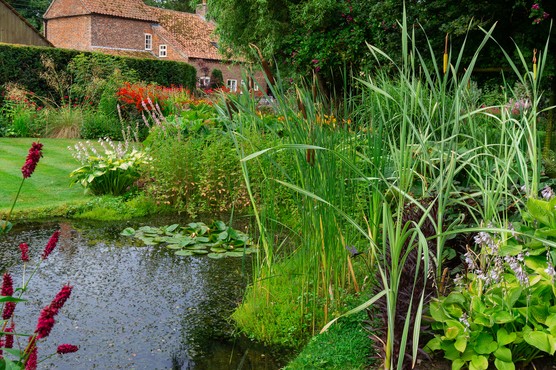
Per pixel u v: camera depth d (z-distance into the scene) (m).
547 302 2.77
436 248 2.98
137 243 5.57
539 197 3.76
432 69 9.23
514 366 2.58
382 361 2.82
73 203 6.89
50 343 3.29
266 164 4.85
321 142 3.32
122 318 3.69
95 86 15.31
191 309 3.87
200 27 37.34
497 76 9.60
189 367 3.04
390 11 9.84
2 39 22.47
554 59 8.84
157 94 13.40
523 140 3.94
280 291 3.71
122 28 33.78
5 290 1.98
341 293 3.58
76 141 12.66
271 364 3.08
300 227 3.97
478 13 8.75
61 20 34.22
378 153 3.48
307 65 12.63
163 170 6.98
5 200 6.92
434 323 2.76
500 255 2.79
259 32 15.31
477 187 4.08
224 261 4.98
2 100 15.09
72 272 4.64
